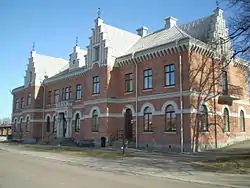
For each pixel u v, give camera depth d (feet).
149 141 96.22
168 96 92.17
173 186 37.47
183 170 52.47
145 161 65.87
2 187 33.99
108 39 114.11
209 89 93.91
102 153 83.05
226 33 99.71
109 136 107.45
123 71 110.63
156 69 97.55
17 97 188.03
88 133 115.75
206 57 94.63
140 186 36.65
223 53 96.84
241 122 108.47
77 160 69.72
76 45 141.28
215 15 98.37
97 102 112.78
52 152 91.56
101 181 40.01
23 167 54.75
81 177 43.50
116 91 111.14
